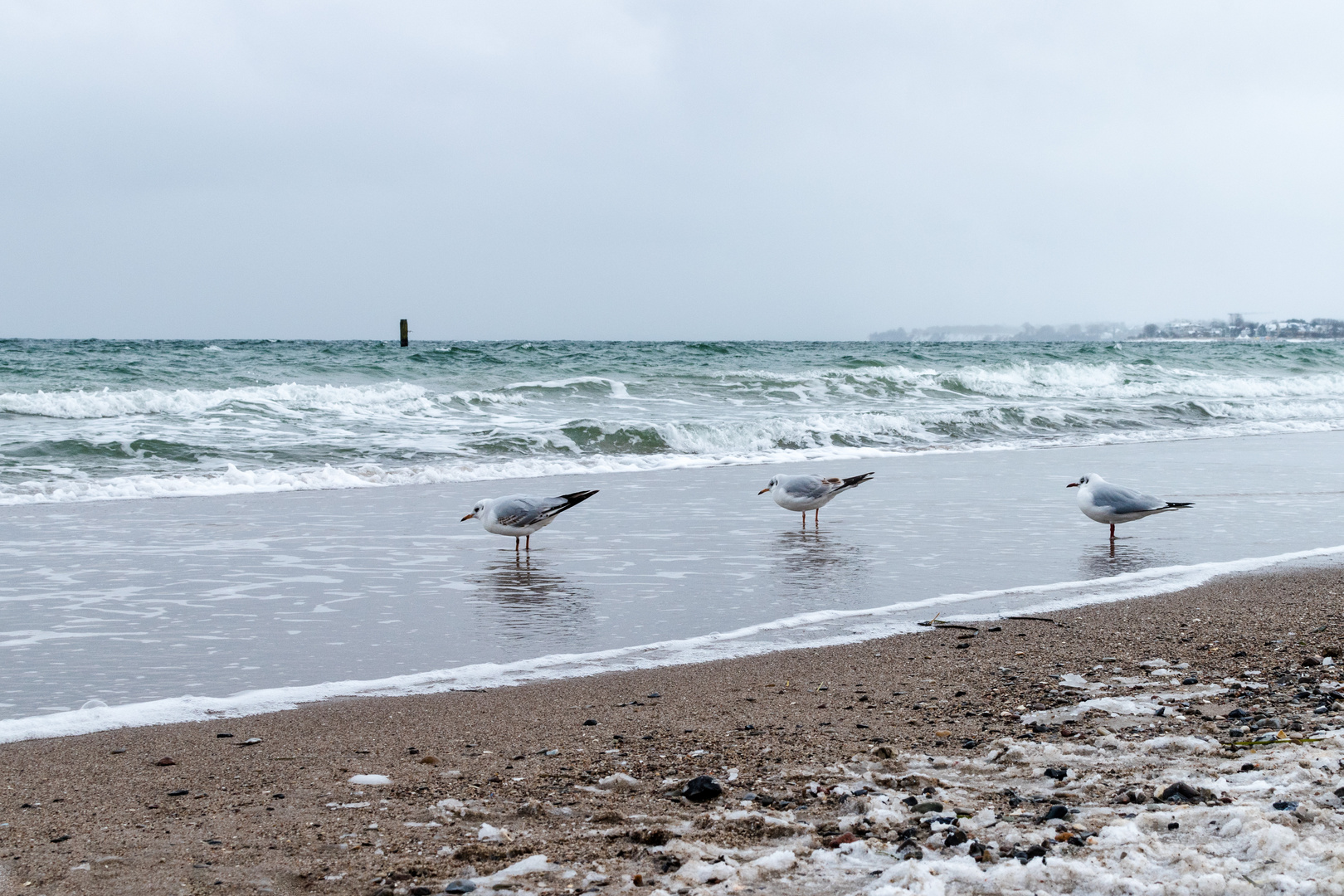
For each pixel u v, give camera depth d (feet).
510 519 31.94
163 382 85.51
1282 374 136.05
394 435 59.67
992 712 17.25
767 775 14.24
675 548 33.04
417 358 117.19
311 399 74.54
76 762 14.94
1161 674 19.39
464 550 32.58
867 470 53.16
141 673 19.97
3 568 29.12
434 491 45.11
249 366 100.42
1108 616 24.31
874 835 11.95
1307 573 29.17
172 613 24.53
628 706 17.80
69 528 35.45
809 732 16.28
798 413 76.95
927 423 71.97
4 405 63.21
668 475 51.03
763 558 31.65
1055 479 50.11
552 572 29.55
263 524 36.70
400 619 24.23
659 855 11.56
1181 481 48.75
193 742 15.89
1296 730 15.57
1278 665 19.94
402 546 33.14
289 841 12.03
